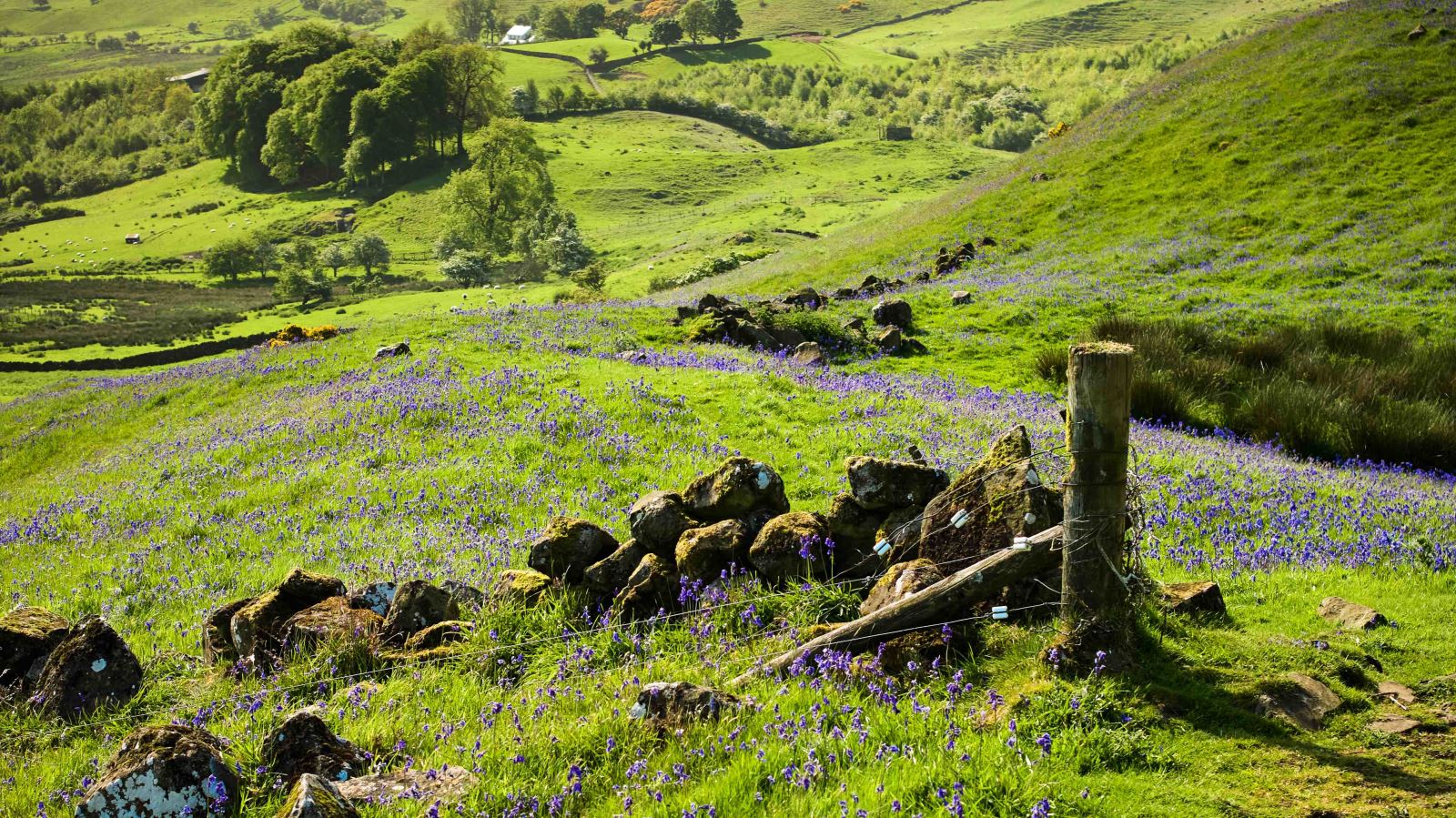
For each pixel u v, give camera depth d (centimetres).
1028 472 854
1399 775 610
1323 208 4147
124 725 834
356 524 1552
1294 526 1316
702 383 2209
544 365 2517
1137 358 2686
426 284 14775
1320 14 6216
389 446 1952
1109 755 630
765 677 762
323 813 529
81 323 12850
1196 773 614
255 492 1800
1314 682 730
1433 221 3816
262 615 949
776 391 2141
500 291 12825
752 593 903
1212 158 4875
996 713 676
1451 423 2227
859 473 971
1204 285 3681
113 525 1769
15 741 812
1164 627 798
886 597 830
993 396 2373
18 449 2908
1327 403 2367
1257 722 674
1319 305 3269
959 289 3816
